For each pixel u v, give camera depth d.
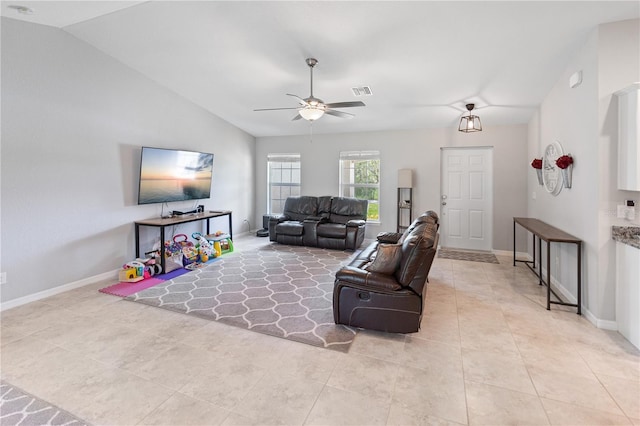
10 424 1.66
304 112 3.80
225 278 4.13
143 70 4.40
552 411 1.76
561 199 3.64
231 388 1.95
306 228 6.01
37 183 3.38
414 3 2.69
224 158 6.32
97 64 3.91
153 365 2.19
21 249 3.26
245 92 4.96
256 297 3.47
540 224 4.10
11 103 3.14
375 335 2.64
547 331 2.70
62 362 2.22
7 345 2.45
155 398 1.86
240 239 6.69
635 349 2.40
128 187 4.39
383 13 2.86
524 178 5.38
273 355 2.33
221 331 2.70
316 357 2.31
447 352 2.38
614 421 1.68
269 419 1.70
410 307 2.53
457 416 1.72
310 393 1.91
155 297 3.47
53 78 3.47
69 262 3.70
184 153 5.13
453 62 3.61
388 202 6.32
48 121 3.45
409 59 3.61
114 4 2.82
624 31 2.65
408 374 2.10
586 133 2.96
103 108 4.01
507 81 3.96
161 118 4.83
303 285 3.86
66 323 2.84
